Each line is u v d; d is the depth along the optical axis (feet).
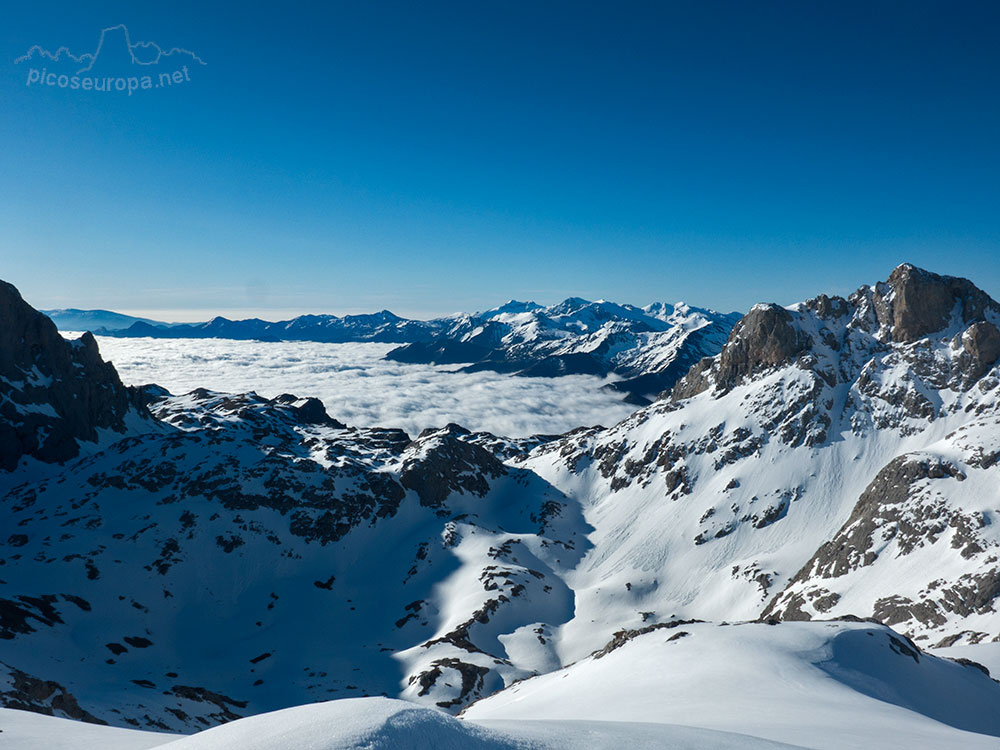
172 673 483.51
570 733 80.38
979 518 479.00
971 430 613.93
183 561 642.22
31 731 116.06
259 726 62.90
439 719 66.74
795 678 178.19
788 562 630.33
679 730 88.17
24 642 433.07
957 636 380.37
